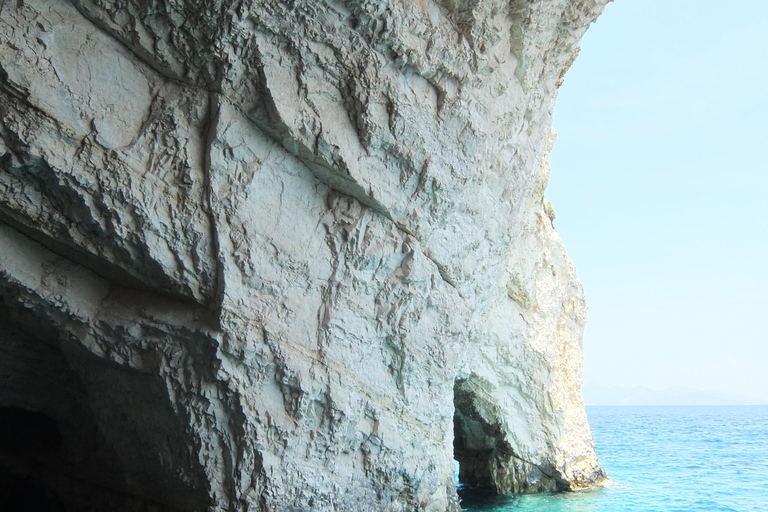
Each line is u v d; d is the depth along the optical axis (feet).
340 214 27.07
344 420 27.32
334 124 25.63
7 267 23.07
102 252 23.25
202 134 23.77
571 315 61.16
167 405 24.95
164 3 22.04
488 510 46.44
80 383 28.81
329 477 27.35
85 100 21.68
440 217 30.37
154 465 26.37
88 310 24.58
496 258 38.19
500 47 31.48
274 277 25.21
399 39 26.35
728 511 48.08
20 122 20.48
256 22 23.16
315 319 26.73
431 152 28.76
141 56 23.03
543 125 39.81
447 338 32.60
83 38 21.84
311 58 24.70
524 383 52.90
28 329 26.40
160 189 22.91
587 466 57.93
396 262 29.14
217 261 23.79
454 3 28.84
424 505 32.55
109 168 21.91
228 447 24.81
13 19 20.29
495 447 52.90
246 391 24.72
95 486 30.32
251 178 24.40
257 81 23.80
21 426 33.94
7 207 21.84
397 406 30.40
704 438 147.64
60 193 21.97
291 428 25.81
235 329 24.07
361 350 28.35
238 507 24.68
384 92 26.61
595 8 37.06
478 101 30.94
